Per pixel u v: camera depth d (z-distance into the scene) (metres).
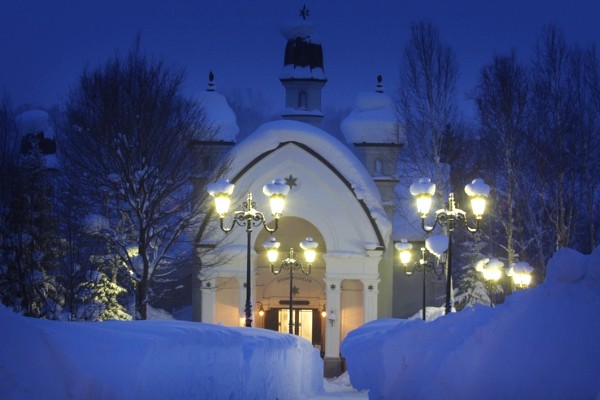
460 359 10.80
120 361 10.50
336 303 56.06
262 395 18.55
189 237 56.81
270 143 56.31
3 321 8.98
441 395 10.91
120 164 43.47
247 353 17.44
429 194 28.19
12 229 40.66
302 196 56.72
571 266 10.20
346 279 56.84
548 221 56.44
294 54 63.09
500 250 63.62
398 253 59.16
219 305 57.19
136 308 41.88
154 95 45.88
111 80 45.91
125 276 44.25
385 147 58.69
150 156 43.91
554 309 10.13
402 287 59.22
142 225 42.34
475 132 74.00
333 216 56.53
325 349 56.19
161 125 45.41
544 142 52.62
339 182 56.50
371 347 21.59
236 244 55.84
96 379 9.85
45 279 41.19
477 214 27.22
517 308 10.59
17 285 40.53
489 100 53.97
